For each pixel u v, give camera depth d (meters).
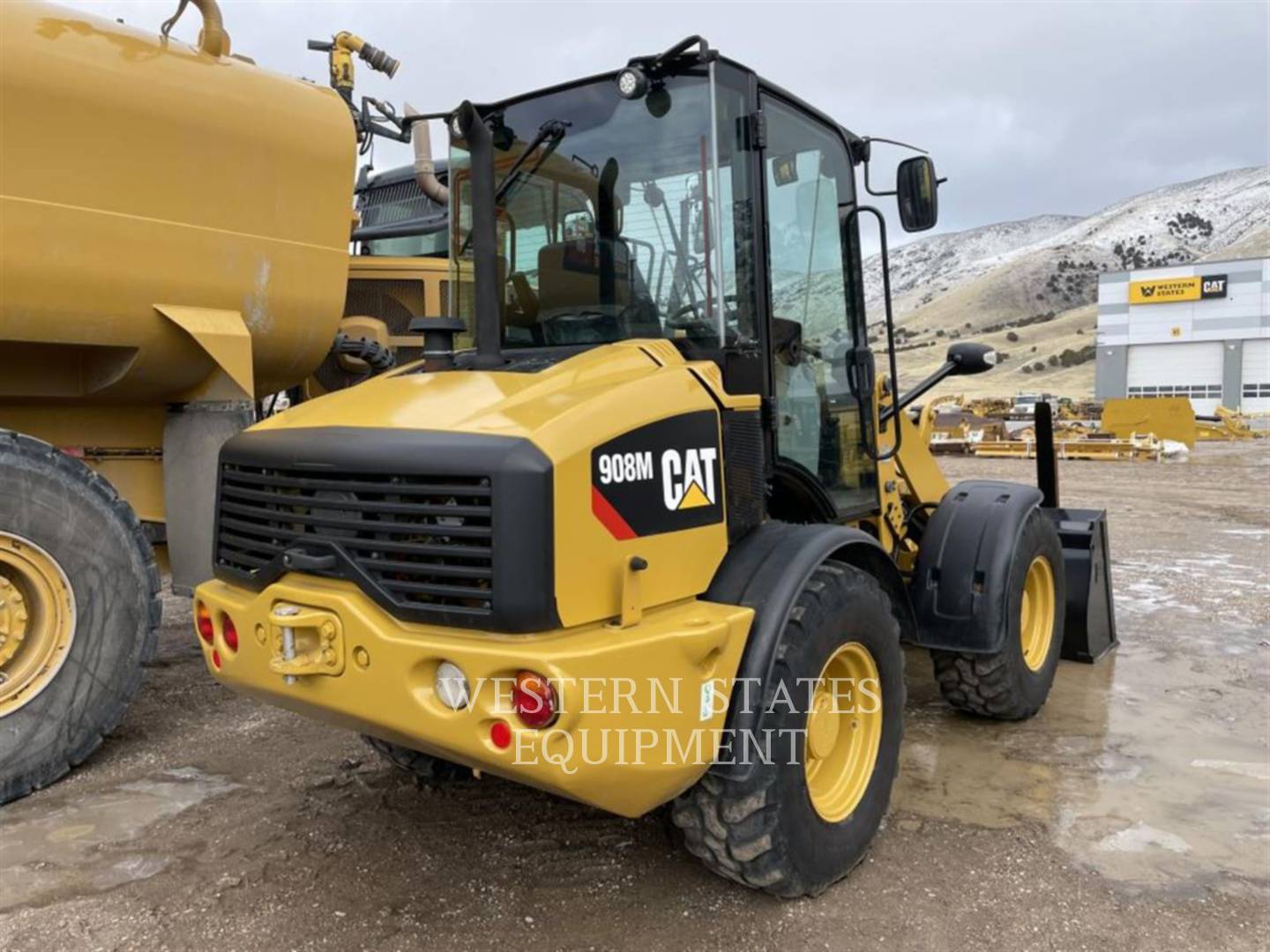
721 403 2.86
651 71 3.14
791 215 3.49
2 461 3.62
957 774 3.87
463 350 3.72
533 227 3.46
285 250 4.39
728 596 2.77
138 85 3.82
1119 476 15.80
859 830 3.05
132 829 3.38
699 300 3.12
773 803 2.70
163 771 3.89
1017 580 4.15
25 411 4.29
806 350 3.60
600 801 2.39
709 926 2.78
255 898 2.92
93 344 3.92
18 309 3.64
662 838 3.30
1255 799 3.64
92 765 3.95
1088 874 3.08
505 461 2.27
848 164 3.91
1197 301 50.41
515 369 2.90
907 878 3.05
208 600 2.87
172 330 4.07
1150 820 3.46
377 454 2.46
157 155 3.90
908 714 4.59
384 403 2.74
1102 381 53.72
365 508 2.48
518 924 2.79
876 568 3.39
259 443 2.81
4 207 3.51
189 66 4.01
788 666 2.72
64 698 3.77
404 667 2.37
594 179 3.31
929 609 4.07
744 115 3.15
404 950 2.66
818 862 2.86
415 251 7.31
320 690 2.55
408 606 2.39
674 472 2.63
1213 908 2.88
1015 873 3.08
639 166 3.22
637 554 2.50
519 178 3.48
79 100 3.65
